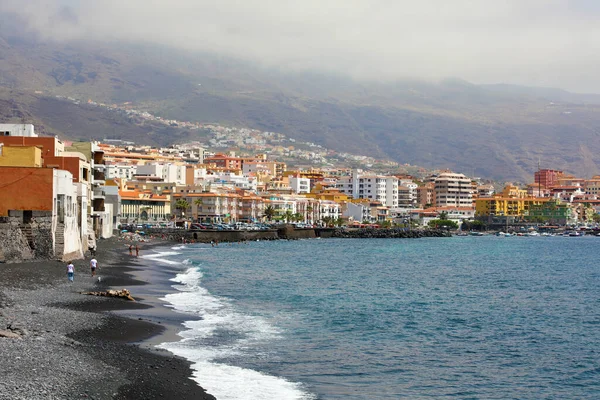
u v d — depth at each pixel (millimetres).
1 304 56000
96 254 122188
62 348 41469
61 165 118375
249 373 42656
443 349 54688
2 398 30406
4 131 137375
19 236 89125
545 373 47938
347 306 77125
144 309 63812
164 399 34469
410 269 140000
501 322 69000
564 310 78688
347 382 43219
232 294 83750
